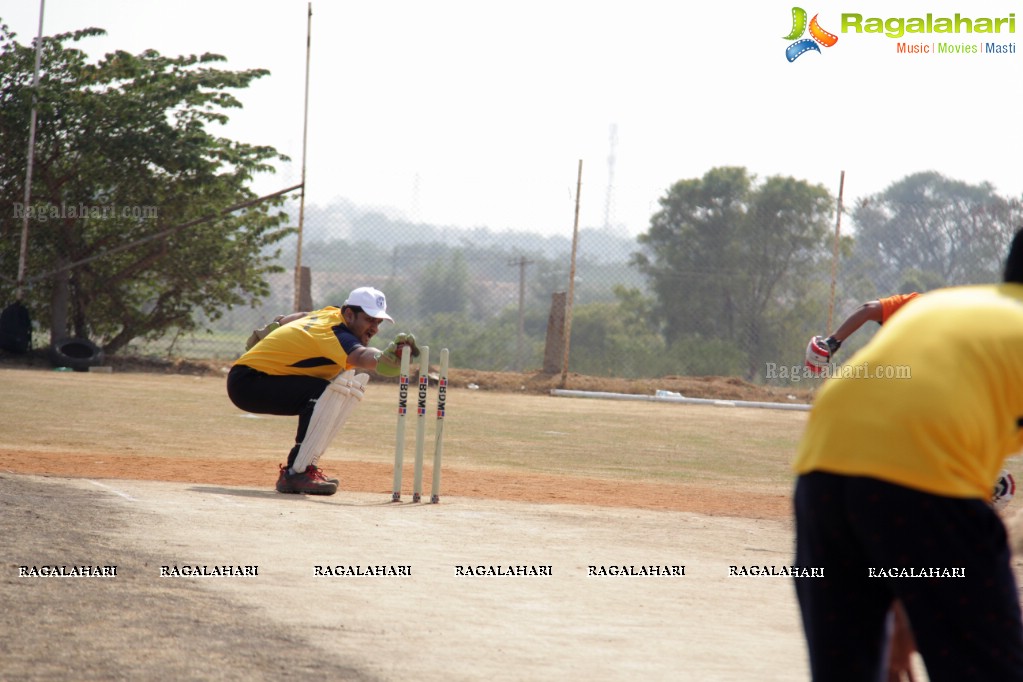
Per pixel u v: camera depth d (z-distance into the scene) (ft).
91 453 60.90
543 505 49.52
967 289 16.67
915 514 14.88
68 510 39.40
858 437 15.31
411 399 116.26
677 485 61.11
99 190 146.82
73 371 133.80
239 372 50.11
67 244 144.05
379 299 51.85
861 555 15.75
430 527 41.16
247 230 155.02
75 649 22.76
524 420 99.71
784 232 197.88
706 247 200.44
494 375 141.18
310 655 23.30
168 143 143.84
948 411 14.92
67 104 141.08
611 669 23.53
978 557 15.10
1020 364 15.33
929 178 291.99
